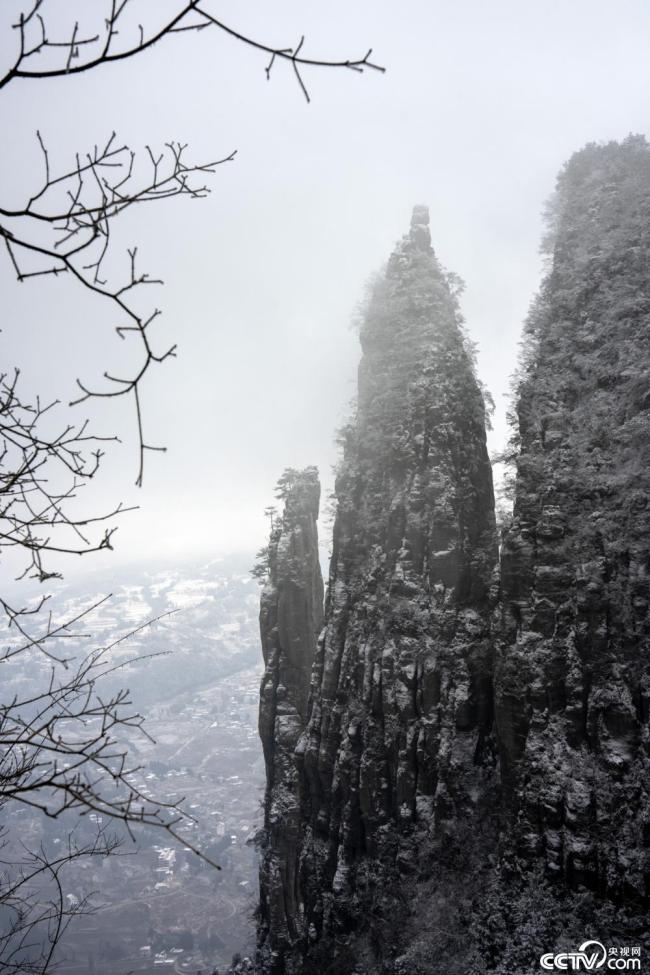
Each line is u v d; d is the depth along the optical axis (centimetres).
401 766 5903
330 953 5997
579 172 7188
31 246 506
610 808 4403
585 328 5984
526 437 5712
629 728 4512
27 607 764
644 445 5016
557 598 4978
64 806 524
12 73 464
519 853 4712
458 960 4738
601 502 5078
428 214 8125
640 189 6588
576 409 5600
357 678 6481
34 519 661
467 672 5931
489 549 6431
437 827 5612
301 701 7644
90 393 515
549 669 4850
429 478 6600
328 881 6394
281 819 7075
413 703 6012
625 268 6119
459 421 6894
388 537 6656
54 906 1190
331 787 6500
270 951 6950
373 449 7100
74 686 742
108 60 468
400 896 5550
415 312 7406
